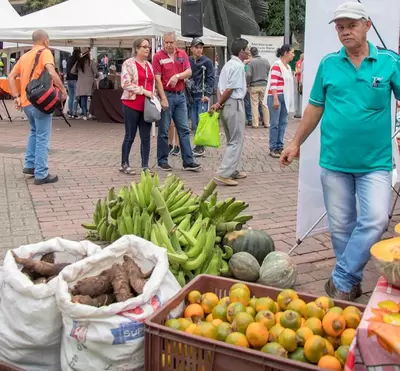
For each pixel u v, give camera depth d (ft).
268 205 23.15
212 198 15.88
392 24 15.38
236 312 9.55
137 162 32.73
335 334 9.04
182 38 46.65
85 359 9.18
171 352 8.79
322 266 16.47
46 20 43.93
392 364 7.21
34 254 11.19
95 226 17.66
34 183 26.55
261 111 54.60
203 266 13.99
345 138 12.67
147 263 10.82
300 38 89.92
